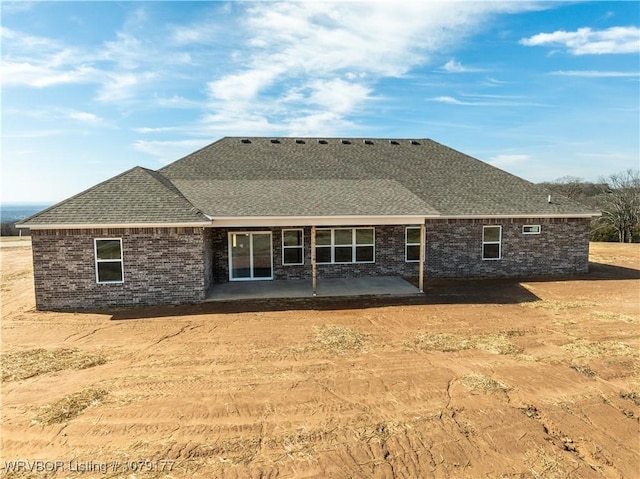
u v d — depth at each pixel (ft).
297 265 57.47
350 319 40.06
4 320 39.70
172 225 44.29
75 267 43.68
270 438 19.95
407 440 19.94
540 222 60.85
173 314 41.65
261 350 31.63
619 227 142.20
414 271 59.62
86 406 22.74
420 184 65.87
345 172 68.18
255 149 72.59
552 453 19.16
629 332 36.19
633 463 18.53
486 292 51.13
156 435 20.06
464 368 28.37
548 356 30.68
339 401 23.63
